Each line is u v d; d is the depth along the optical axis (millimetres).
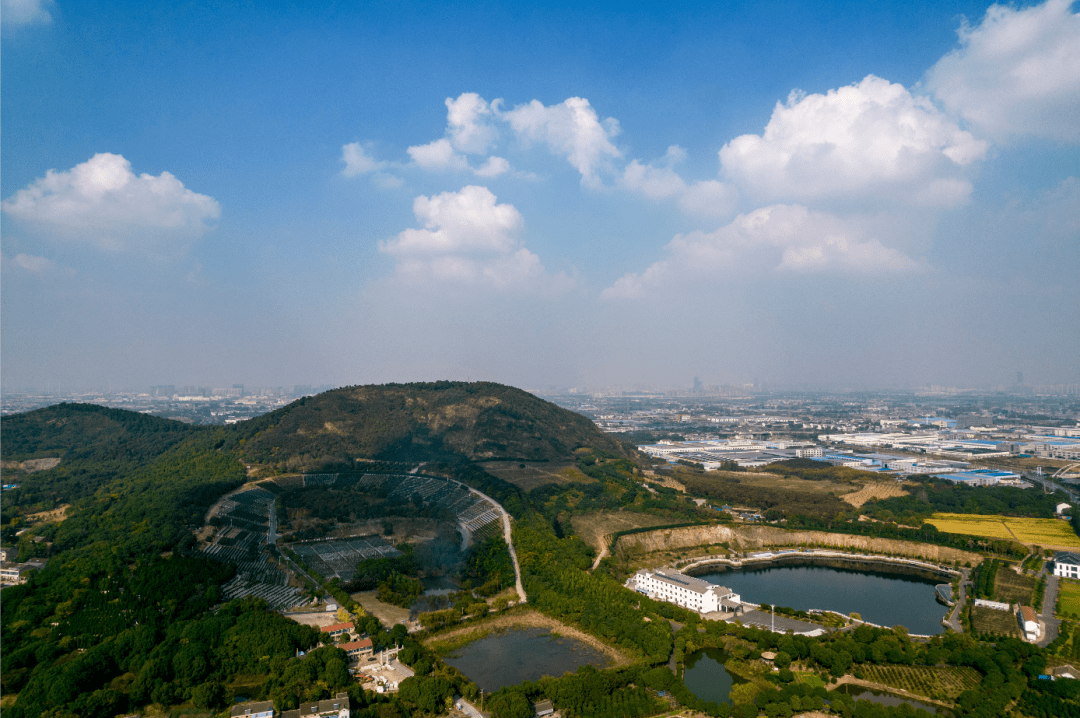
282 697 171875
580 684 179250
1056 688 182875
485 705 176625
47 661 192125
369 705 174750
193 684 181875
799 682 191375
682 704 177125
